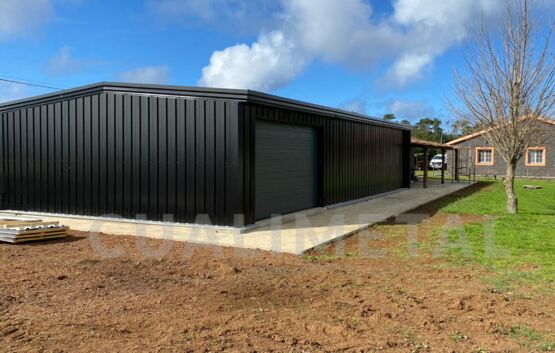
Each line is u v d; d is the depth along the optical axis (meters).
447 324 4.31
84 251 7.38
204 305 4.82
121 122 10.16
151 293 5.22
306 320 4.39
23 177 11.80
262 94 9.29
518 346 3.83
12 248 7.58
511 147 11.70
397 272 6.22
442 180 23.84
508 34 11.20
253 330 4.12
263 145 10.17
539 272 6.17
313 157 12.46
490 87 11.55
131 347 3.73
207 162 9.25
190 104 9.37
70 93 10.77
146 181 9.92
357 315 4.54
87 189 10.73
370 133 16.31
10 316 4.43
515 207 12.05
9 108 11.87
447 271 6.26
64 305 4.77
